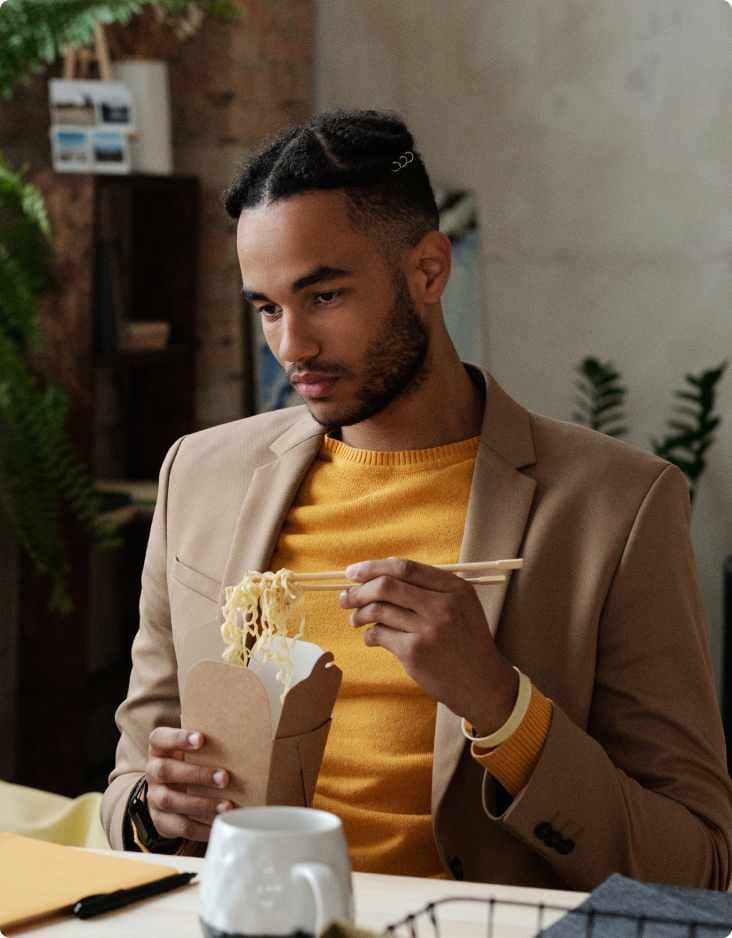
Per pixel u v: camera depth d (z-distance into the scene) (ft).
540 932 3.18
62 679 11.35
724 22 12.57
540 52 13.29
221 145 12.64
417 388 5.10
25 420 9.85
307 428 5.44
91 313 10.87
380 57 13.91
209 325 12.85
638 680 4.77
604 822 4.39
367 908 3.49
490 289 13.65
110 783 5.35
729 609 11.69
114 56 12.19
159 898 3.60
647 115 12.92
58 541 10.12
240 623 4.86
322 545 5.16
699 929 3.19
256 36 12.90
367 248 4.71
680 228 12.87
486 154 13.57
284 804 4.30
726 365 12.65
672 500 5.00
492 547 4.90
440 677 4.24
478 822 4.72
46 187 10.91
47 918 3.45
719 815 4.69
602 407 13.00
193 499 5.57
